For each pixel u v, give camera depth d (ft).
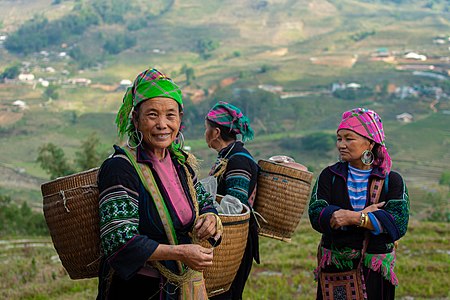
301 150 511.40
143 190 11.61
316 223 15.42
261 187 16.57
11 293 37.47
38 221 112.47
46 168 134.51
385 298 15.66
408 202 15.49
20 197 367.45
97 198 11.79
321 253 15.88
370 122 15.43
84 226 11.80
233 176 16.16
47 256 56.49
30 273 44.70
